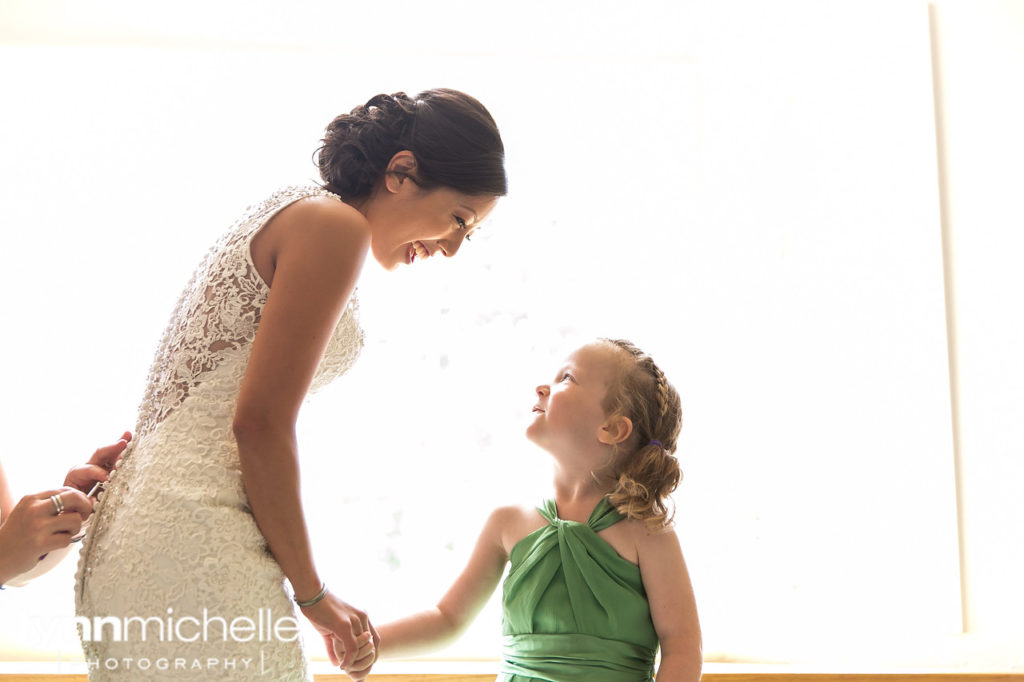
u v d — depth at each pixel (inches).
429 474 86.0
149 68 85.1
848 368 83.4
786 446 83.2
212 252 49.7
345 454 85.5
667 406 60.8
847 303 83.9
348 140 53.1
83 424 81.7
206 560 43.8
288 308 44.9
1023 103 84.4
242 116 85.5
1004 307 83.0
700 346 85.2
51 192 83.7
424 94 54.4
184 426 46.1
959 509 81.3
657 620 56.3
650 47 88.1
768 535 82.4
